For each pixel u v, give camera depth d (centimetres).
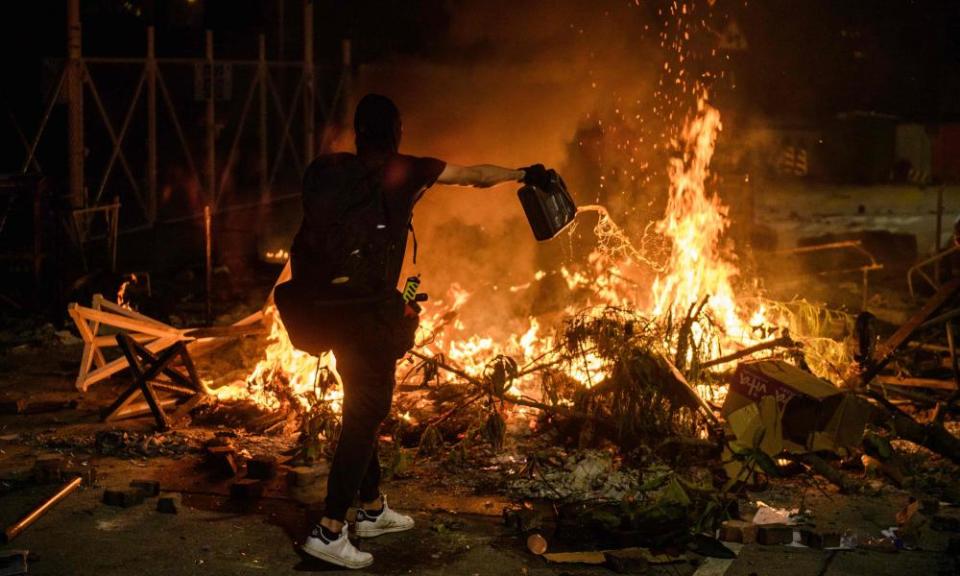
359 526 427
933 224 1688
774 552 414
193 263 1091
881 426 507
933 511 453
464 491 482
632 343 523
